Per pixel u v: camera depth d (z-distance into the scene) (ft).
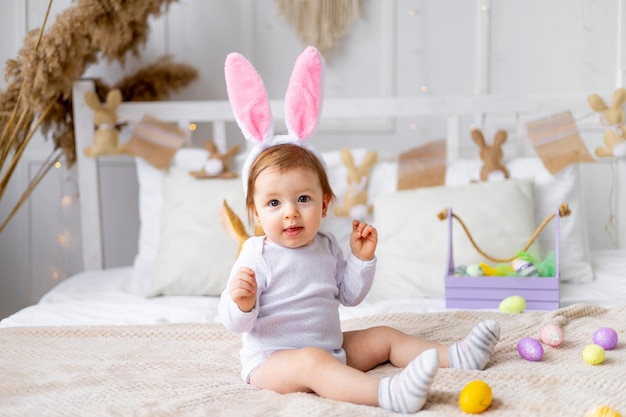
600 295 6.91
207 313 6.51
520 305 6.09
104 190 9.84
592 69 9.21
